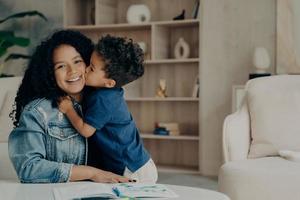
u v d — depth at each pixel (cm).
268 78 268
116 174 165
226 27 438
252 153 248
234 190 212
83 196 128
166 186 147
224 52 438
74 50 160
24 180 152
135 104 495
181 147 477
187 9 471
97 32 503
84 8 512
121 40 161
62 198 129
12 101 317
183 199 131
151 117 489
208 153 441
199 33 446
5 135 311
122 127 165
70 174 151
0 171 233
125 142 166
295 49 418
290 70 420
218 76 440
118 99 164
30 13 499
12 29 516
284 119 247
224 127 249
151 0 485
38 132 154
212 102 441
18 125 160
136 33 491
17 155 153
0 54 513
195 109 470
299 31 416
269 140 245
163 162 485
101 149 167
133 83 479
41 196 134
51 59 158
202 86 445
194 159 471
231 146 246
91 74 160
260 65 411
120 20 498
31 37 509
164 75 480
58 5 495
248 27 432
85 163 165
